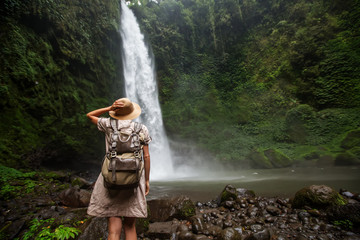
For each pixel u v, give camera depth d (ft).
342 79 48.49
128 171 5.74
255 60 66.59
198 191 21.25
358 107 44.70
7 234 9.30
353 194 13.87
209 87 68.64
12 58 26.68
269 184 22.97
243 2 72.33
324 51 52.42
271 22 67.92
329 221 10.58
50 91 31.86
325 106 48.98
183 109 63.10
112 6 51.65
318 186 12.71
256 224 10.32
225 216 12.35
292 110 48.70
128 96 53.36
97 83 44.29
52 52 34.06
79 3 42.16
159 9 72.95
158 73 66.95
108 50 49.34
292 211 12.23
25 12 29.71
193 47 74.38
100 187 6.37
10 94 25.39
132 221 6.58
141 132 6.63
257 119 56.70
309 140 44.47
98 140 39.40
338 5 54.70
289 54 58.13
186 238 9.48
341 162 34.83
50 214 11.53
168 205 12.21
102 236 8.71
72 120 35.27
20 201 13.89
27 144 26.16
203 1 77.15
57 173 23.26
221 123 59.26
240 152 49.14
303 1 61.57
